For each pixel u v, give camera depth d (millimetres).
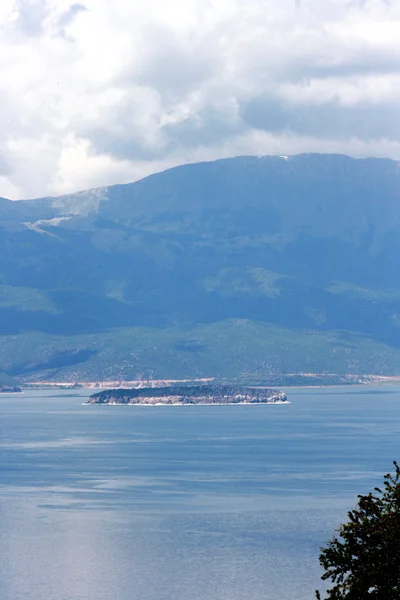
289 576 137500
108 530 167625
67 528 170000
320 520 173125
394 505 66250
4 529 169500
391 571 63031
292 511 182000
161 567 142750
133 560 146875
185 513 182000
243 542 157375
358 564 64625
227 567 142625
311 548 153125
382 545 64062
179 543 157250
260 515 178375
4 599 127750
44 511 185375
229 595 129000
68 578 138000
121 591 131000
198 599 127000
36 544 158000
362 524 65688
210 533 164375
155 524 171875
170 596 128375
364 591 63531
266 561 145750
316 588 131750
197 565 143875
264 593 129625
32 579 137375
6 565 145000
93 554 151250
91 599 127312
